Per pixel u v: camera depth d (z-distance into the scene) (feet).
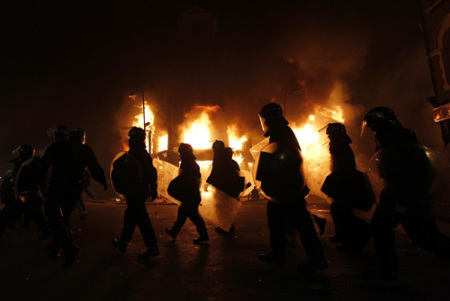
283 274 10.62
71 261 11.64
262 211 35.17
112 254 13.66
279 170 10.61
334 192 13.64
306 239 10.91
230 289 9.18
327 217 27.02
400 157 9.05
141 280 10.04
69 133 12.61
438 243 9.13
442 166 9.07
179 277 10.33
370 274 10.01
